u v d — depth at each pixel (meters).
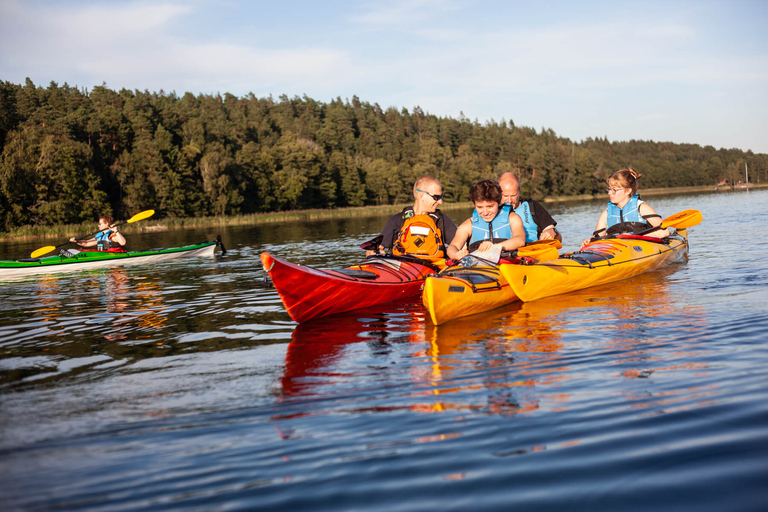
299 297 4.31
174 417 2.30
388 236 5.89
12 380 3.07
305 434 2.02
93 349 3.81
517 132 136.25
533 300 4.89
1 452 1.99
